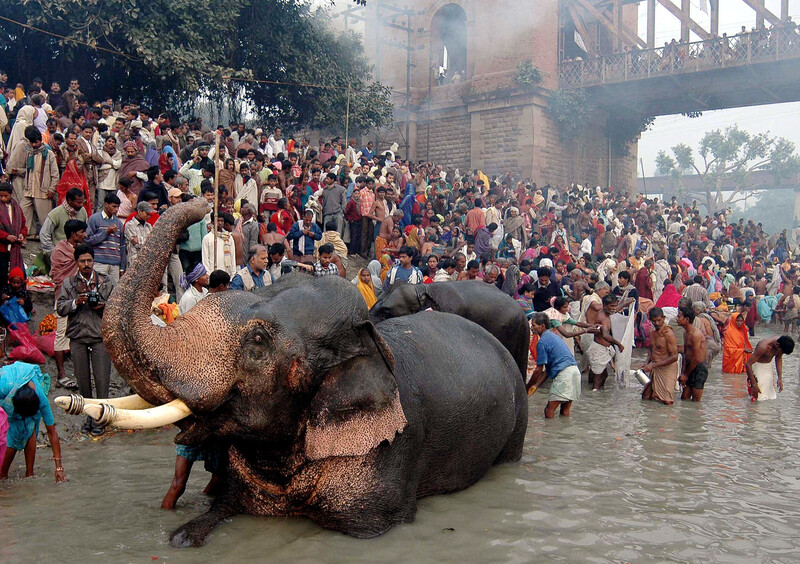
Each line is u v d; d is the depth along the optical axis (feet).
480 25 105.40
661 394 29.60
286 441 12.62
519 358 22.67
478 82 105.19
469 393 15.33
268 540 12.48
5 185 27.22
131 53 65.57
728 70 97.40
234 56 77.15
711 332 39.91
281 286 12.81
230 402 11.73
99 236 27.89
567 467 18.24
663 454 20.10
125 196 32.73
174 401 10.93
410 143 111.24
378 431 12.61
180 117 75.97
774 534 13.80
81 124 41.01
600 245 70.90
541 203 80.94
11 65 70.23
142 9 64.34
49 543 12.36
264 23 77.25
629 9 130.31
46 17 61.82
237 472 13.37
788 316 69.82
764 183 182.29
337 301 12.57
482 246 53.36
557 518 14.25
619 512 14.78
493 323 21.63
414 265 38.04
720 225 96.12
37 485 16.17
